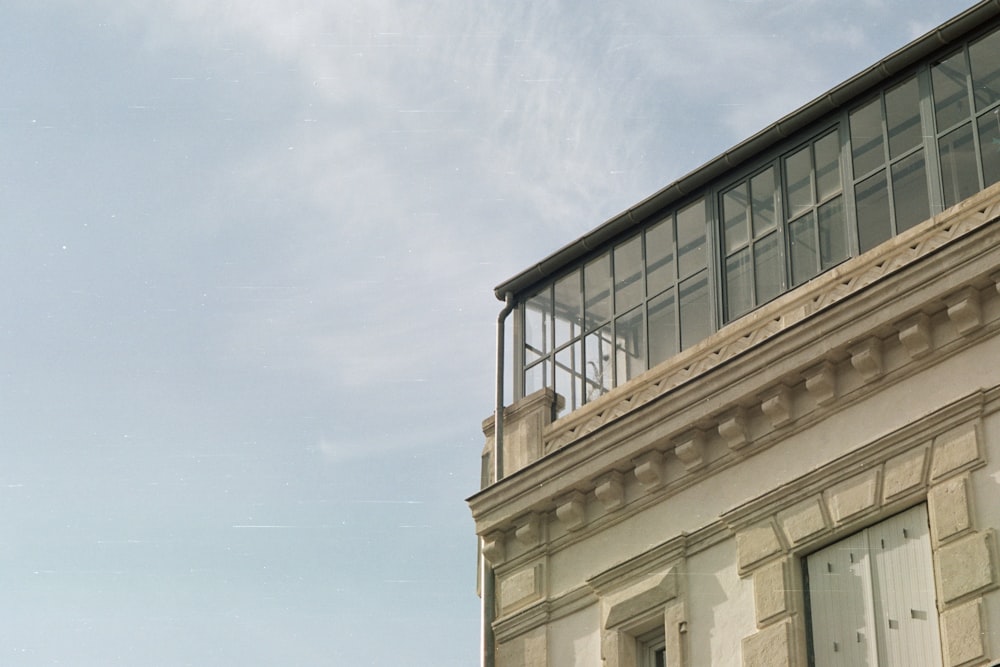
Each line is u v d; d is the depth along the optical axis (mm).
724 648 23875
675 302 26219
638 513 25359
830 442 23984
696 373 25406
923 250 23953
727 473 24750
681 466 25156
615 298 26875
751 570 23984
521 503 26234
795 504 23969
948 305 23375
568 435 26500
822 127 25672
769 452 24469
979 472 22703
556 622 25531
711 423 24938
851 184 25109
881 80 25234
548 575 25891
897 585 22969
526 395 27219
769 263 25500
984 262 23109
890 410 23625
